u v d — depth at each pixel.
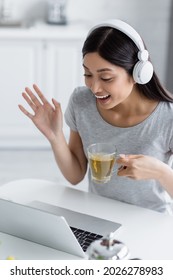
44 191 1.88
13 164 3.81
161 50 4.39
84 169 2.04
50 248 1.53
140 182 1.87
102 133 1.91
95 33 1.64
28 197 1.83
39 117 1.85
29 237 1.56
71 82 3.90
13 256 1.49
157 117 1.83
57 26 3.96
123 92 1.69
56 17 4.02
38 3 4.18
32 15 4.21
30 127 3.99
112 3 4.25
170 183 1.67
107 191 1.93
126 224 1.67
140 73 1.66
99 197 1.84
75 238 1.45
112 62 1.62
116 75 1.64
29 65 3.83
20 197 1.83
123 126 1.87
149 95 1.81
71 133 2.03
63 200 1.82
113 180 1.90
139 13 4.29
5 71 3.82
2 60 3.79
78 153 2.02
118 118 1.87
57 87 3.89
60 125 1.86
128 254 1.19
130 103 1.83
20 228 1.55
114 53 1.61
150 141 1.84
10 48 3.77
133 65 1.67
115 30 1.64
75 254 1.49
